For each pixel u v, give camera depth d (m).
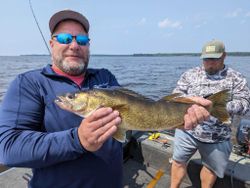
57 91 0.67
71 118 0.65
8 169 1.31
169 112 0.72
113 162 0.70
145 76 9.41
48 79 0.67
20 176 1.26
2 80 7.89
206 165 1.17
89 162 0.65
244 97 1.14
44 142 0.53
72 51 0.72
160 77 8.96
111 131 0.50
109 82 0.82
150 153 1.50
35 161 0.53
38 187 0.64
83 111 0.64
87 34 0.77
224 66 1.20
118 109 0.65
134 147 1.56
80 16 0.74
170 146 1.49
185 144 1.18
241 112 1.12
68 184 0.63
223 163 1.12
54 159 0.53
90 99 0.64
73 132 0.53
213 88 1.18
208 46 1.17
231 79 1.16
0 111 0.60
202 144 1.14
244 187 1.13
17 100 0.61
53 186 0.63
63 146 0.52
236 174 1.17
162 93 5.63
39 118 0.63
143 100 0.69
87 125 0.50
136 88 6.38
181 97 0.75
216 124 1.10
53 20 0.73
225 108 0.81
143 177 1.42
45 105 0.64
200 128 1.12
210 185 1.18
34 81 0.65
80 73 0.74
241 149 1.34
